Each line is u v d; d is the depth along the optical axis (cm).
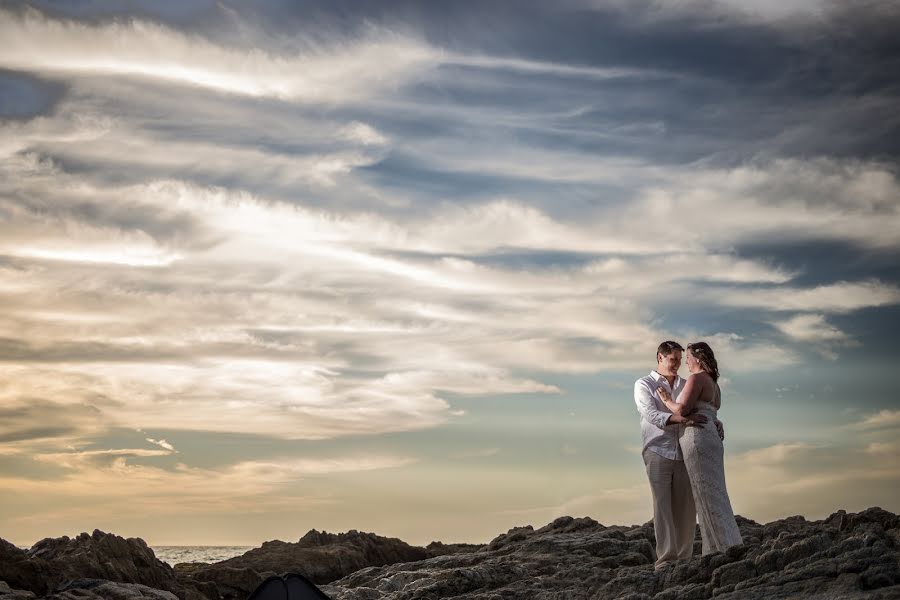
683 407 992
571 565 1229
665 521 1035
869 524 941
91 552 1316
